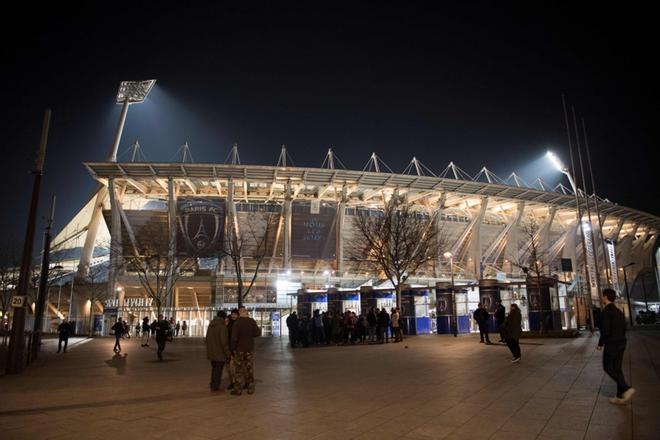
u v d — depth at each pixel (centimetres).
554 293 3359
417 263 4097
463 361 1686
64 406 1015
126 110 7862
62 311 6731
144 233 6688
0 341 3325
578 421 763
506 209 8488
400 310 3369
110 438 730
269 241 7106
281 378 1402
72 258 8388
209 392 1171
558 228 9262
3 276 6172
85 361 2288
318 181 6800
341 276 6831
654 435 666
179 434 747
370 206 7725
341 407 929
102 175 6456
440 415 835
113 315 5603
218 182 6888
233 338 1135
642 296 9581
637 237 10644
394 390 1115
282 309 5138
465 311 3612
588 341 2491
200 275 6350
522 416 809
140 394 1170
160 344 2266
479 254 7538
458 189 7212
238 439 710
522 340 2652
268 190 7431
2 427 816
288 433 739
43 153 1930
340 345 2880
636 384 1096
